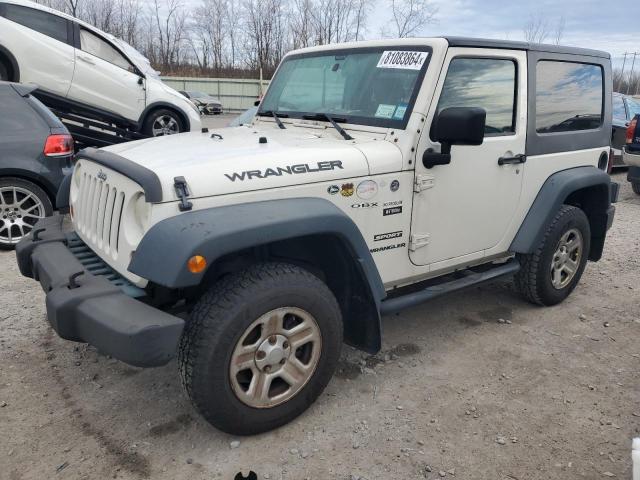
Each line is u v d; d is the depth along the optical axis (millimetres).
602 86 4609
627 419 3021
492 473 2580
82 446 2695
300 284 2686
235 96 33750
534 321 4273
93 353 3566
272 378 2723
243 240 2412
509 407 3109
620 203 8859
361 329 3174
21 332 3811
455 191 3457
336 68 3701
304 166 2795
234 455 2660
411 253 3342
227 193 2553
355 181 2947
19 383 3211
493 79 3600
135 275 2553
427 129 3186
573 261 4543
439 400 3162
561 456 2709
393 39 3490
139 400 3086
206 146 3021
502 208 3836
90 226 3033
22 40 8062
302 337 2773
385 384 3318
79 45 8688
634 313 4480
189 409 3014
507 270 4020
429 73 3178
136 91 9469
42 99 8430
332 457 2662
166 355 2322
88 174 3080
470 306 4531
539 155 4008
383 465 2615
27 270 3209
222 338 2482
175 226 2369
